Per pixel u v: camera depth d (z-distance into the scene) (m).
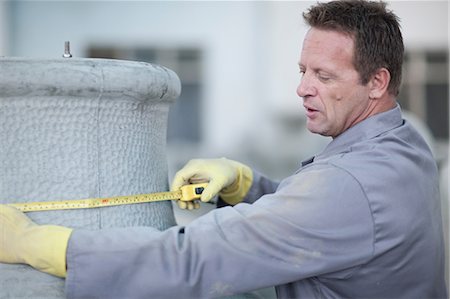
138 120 1.75
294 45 7.96
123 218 1.70
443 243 1.95
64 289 1.59
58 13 8.20
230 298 1.77
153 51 8.34
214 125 8.26
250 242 1.59
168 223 1.86
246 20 8.12
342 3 1.81
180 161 8.32
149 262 1.56
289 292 1.77
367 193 1.65
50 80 1.58
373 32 1.78
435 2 8.09
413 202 1.72
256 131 7.77
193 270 1.58
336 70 1.76
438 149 7.02
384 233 1.66
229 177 1.92
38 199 1.62
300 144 7.37
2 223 1.55
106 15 8.28
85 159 1.65
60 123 1.63
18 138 1.62
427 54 8.28
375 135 1.80
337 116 1.80
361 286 1.71
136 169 1.74
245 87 8.16
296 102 7.91
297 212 1.61
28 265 1.58
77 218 1.64
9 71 1.56
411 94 8.41
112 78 1.63
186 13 8.26
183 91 8.35
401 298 1.77
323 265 1.62
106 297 1.55
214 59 8.24
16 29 8.16
